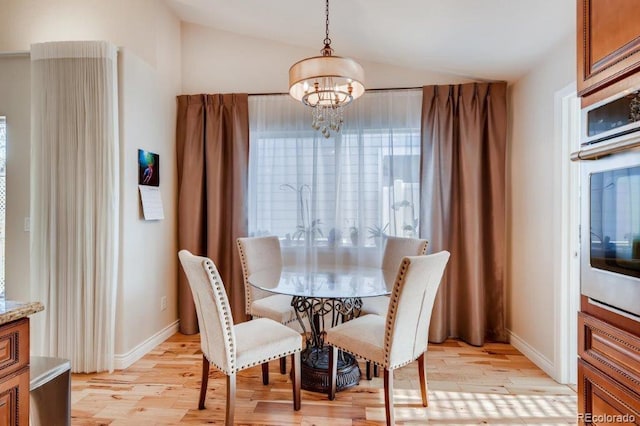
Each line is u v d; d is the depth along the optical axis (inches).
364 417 79.5
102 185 99.4
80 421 77.8
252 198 135.2
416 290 73.4
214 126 132.9
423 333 80.7
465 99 122.4
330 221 132.1
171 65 131.7
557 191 95.3
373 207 130.1
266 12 114.8
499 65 111.5
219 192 132.1
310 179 133.4
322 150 132.6
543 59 102.0
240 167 131.9
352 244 131.3
